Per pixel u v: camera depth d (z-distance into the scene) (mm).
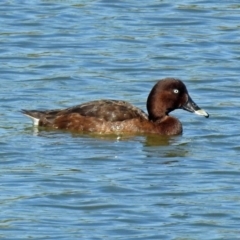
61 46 25266
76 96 21547
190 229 14742
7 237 14297
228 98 21719
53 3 28719
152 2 29047
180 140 18906
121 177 16719
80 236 14375
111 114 19094
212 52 25047
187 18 27781
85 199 15734
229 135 19219
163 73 23406
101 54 24672
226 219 15109
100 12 28078
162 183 16484
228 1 29484
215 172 17062
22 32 26312
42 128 19250
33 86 22172
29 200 15648
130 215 15180
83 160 17500
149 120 19312
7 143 18234
